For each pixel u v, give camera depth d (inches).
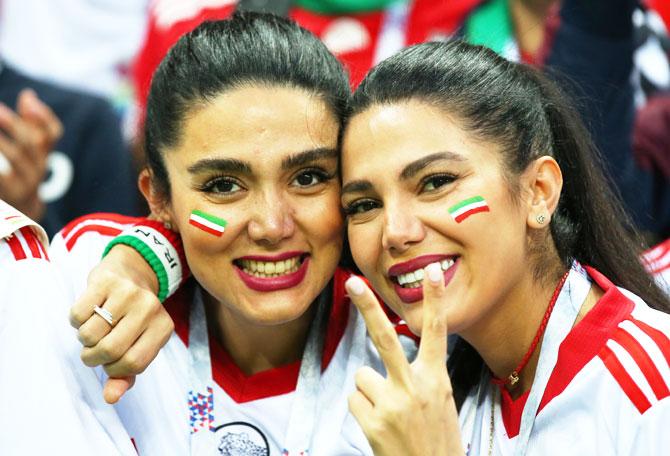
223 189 77.7
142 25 148.5
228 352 86.7
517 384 79.8
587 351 74.5
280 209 76.7
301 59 78.0
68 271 84.5
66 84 135.1
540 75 81.5
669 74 129.5
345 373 85.0
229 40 78.3
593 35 116.9
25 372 74.2
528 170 76.9
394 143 74.5
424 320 68.2
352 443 81.5
